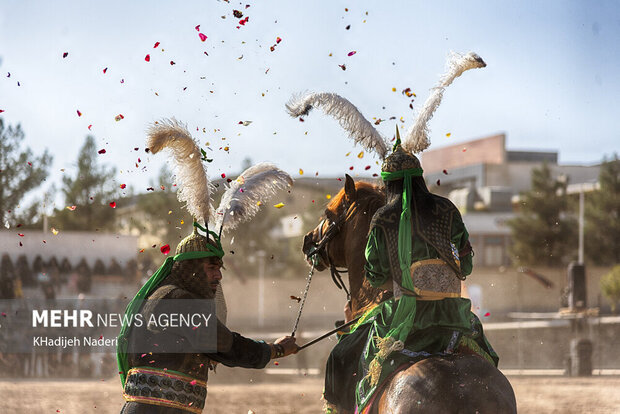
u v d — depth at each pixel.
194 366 3.82
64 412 11.66
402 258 3.82
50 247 17.83
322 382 21.02
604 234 47.72
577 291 26.25
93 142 34.16
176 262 3.93
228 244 48.19
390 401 3.54
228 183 4.46
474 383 3.46
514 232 48.34
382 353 3.75
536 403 13.90
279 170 4.50
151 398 3.70
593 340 28.84
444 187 69.19
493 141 73.00
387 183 4.09
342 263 4.80
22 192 23.31
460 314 3.83
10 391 13.68
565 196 49.00
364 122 4.35
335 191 38.53
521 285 46.66
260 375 21.28
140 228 35.12
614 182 48.06
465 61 4.11
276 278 46.66
